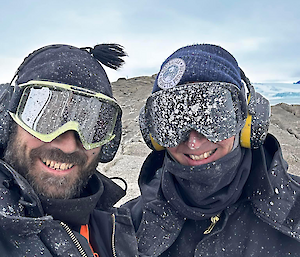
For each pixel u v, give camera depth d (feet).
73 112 1.31
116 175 4.14
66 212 1.26
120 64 1.52
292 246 1.40
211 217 1.56
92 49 1.48
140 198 1.98
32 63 1.35
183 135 1.44
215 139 1.40
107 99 1.39
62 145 1.29
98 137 1.40
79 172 1.36
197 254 1.51
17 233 1.06
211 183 1.49
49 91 1.28
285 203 1.43
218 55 1.50
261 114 1.48
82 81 1.33
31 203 1.11
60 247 1.17
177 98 1.39
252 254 1.45
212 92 1.38
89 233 1.45
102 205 1.67
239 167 1.53
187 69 1.42
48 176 1.27
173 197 1.58
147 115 1.56
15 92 1.29
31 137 1.28
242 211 1.54
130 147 5.44
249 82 1.60
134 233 1.55
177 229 1.62
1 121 1.32
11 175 1.16
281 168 1.50
